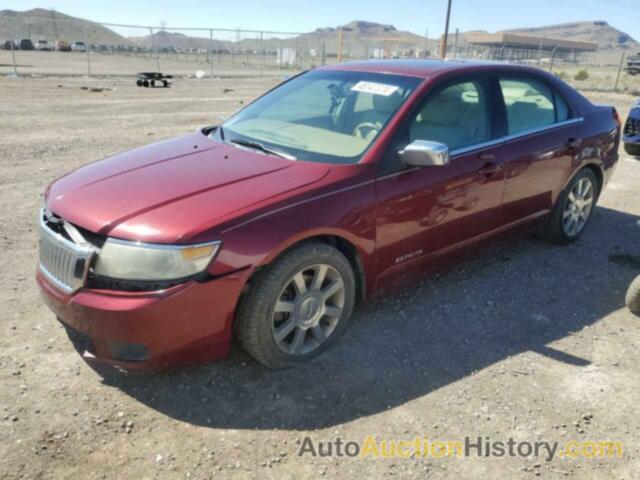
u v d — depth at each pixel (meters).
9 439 2.57
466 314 3.86
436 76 3.83
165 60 42.44
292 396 2.96
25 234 5.00
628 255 5.04
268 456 2.55
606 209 6.41
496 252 4.98
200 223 2.70
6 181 6.63
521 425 2.79
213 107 14.80
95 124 11.19
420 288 4.22
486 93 4.12
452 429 2.76
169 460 2.50
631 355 3.44
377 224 3.32
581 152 4.86
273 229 2.85
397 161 3.41
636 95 22.86
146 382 3.02
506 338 3.58
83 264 2.69
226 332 2.86
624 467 2.55
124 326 2.62
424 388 3.06
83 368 3.11
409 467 2.51
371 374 3.16
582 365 3.31
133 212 2.79
